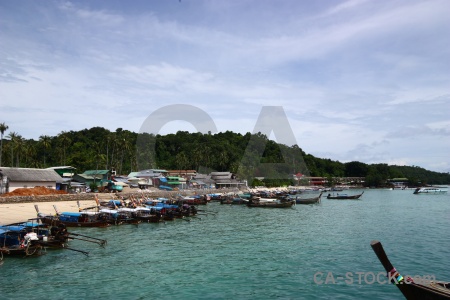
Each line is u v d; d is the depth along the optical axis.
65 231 30.69
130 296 19.28
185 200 76.88
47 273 23.22
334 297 19.25
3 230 27.59
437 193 154.62
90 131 157.12
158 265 25.44
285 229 43.19
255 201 77.06
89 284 21.19
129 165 132.88
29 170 73.06
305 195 114.88
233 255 28.67
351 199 107.31
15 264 25.14
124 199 65.50
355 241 34.88
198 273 23.55
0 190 66.44
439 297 13.33
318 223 49.22
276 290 20.31
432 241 35.00
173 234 39.03
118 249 30.70
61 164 121.75
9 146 108.50
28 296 19.14
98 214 44.56
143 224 47.03
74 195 67.31
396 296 19.38
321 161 198.00
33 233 27.56
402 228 44.38
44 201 61.62
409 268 25.12
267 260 26.97
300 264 25.83
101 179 95.69
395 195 139.62
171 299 18.84
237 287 20.81
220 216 58.31
